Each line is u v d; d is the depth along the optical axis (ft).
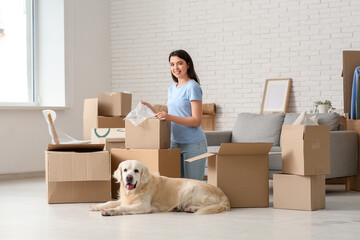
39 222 11.84
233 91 25.79
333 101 23.80
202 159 14.29
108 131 16.79
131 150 14.89
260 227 11.00
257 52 25.27
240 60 25.64
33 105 25.26
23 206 14.43
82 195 14.94
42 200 15.70
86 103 19.52
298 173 13.37
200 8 26.48
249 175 13.83
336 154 17.72
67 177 14.57
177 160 14.60
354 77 19.13
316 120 19.26
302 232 10.46
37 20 25.68
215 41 26.16
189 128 14.26
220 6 26.03
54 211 13.43
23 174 23.52
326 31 23.94
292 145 13.53
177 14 26.96
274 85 24.81
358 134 18.66
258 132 20.36
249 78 25.44
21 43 25.04
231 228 10.88
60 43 25.30
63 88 25.22
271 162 17.80
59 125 25.05
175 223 11.43
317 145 13.44
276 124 20.18
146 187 12.80
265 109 24.84
